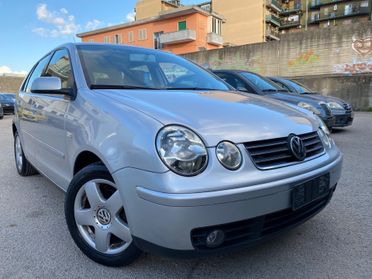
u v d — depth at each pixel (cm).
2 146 741
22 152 451
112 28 4456
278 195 208
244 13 5800
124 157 203
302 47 2369
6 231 298
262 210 203
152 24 4188
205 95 281
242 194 193
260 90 655
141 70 323
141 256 251
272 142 221
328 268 238
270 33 6019
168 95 262
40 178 463
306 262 245
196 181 187
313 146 253
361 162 546
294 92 807
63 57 338
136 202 197
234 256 253
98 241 239
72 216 256
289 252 259
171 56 382
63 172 295
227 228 198
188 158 190
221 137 204
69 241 280
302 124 256
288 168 217
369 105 1833
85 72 289
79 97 269
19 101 442
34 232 296
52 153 313
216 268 238
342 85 1903
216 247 199
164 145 193
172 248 192
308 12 6378
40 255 258
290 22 6488
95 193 237
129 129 208
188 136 197
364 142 744
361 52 2158
